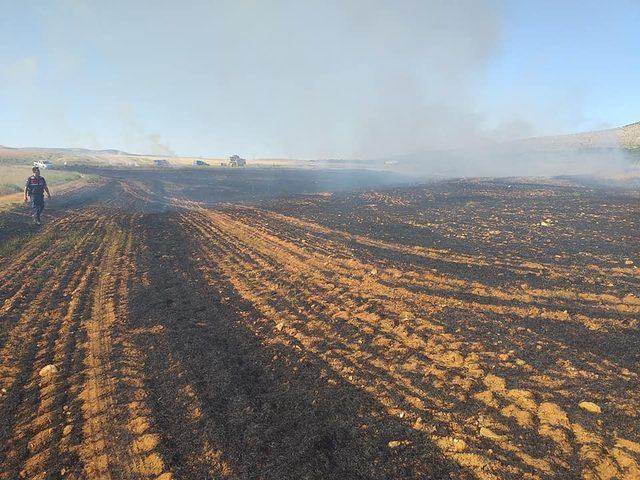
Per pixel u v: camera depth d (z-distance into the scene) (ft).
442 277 23.22
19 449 11.24
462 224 39.81
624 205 48.52
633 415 10.69
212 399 13.05
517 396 11.99
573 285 20.90
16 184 99.60
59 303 22.50
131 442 11.21
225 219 51.42
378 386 13.20
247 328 18.49
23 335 18.42
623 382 12.21
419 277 23.45
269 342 16.98
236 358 15.81
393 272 24.59
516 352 14.48
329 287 22.95
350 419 11.73
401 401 12.32
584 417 10.82
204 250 34.47
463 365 13.93
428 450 10.25
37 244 37.19
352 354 15.40
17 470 10.46
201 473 9.95
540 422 10.84
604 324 16.31
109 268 29.35
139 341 17.52
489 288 21.12
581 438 10.10
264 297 22.31
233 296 22.80
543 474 9.13
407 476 9.49
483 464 9.60
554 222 38.96
